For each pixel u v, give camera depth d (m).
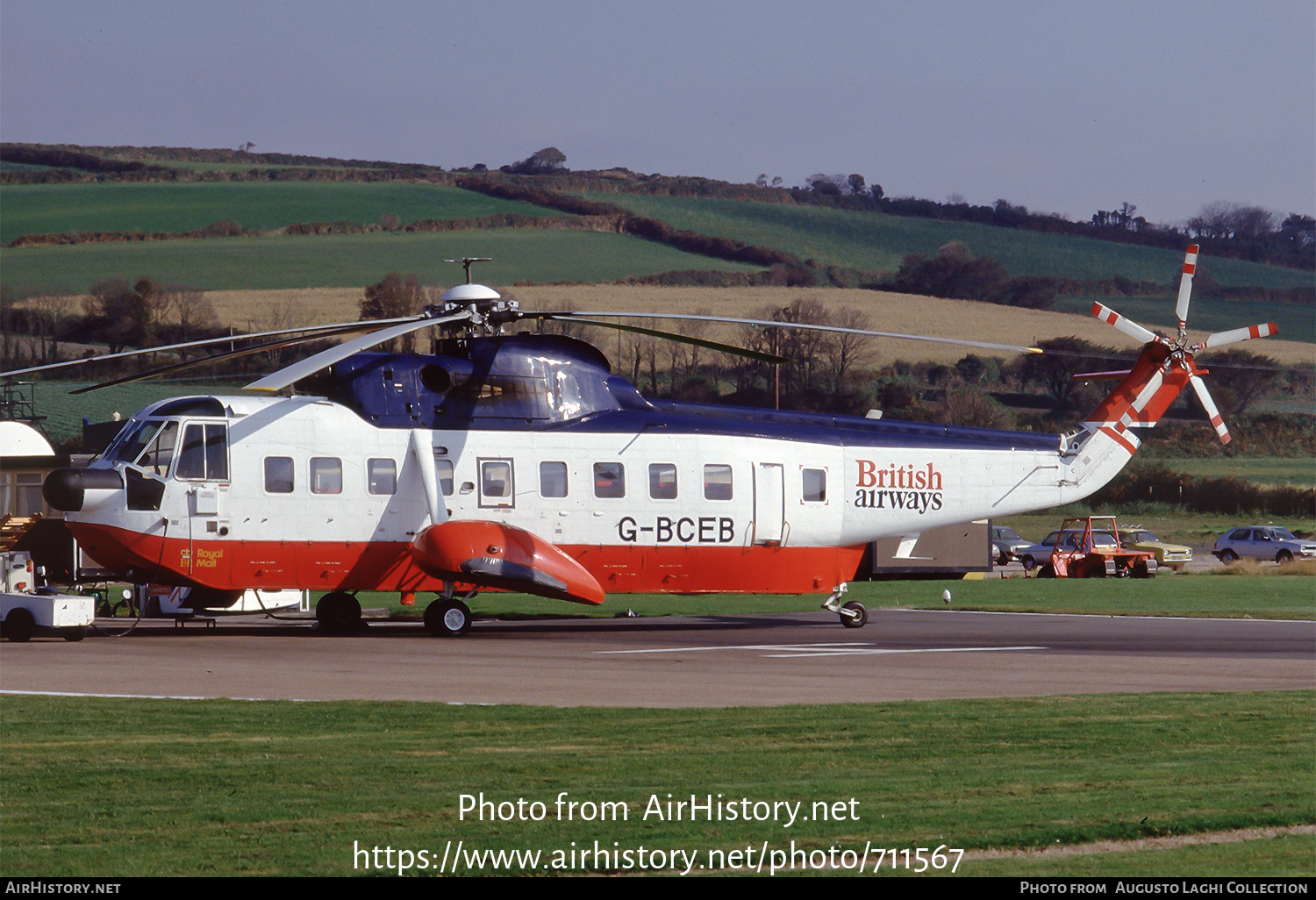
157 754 29.86
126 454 60.72
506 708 36.78
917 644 58.59
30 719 33.97
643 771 28.69
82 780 27.27
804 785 27.39
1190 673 46.84
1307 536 168.00
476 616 76.81
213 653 51.09
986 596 97.62
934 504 71.25
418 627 68.12
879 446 70.75
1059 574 124.88
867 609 85.19
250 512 60.72
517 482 63.69
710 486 66.75
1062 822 24.50
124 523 59.50
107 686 40.59
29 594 60.59
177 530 59.72
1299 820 24.77
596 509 64.88
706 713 36.16
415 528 62.62
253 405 61.72
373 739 32.00
